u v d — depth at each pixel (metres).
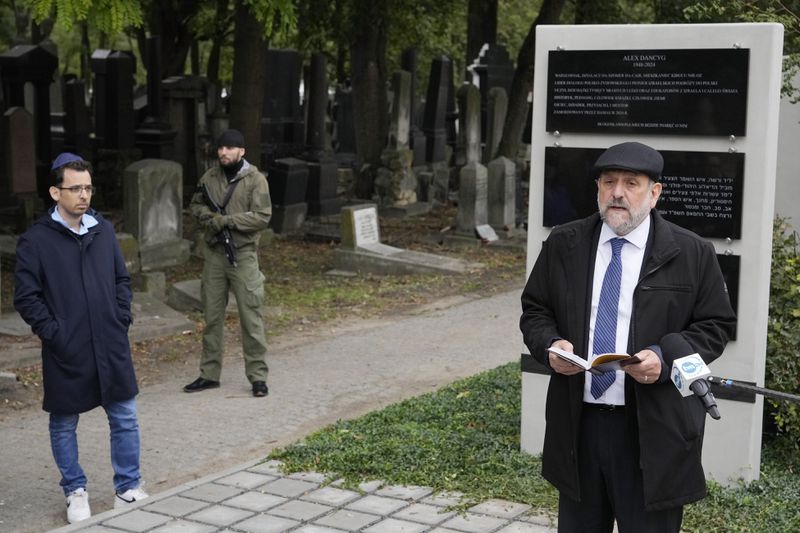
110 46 38.53
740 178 6.07
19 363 9.59
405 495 6.08
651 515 4.16
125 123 21.69
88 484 6.82
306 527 5.65
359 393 9.01
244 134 17.56
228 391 9.03
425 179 22.05
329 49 35.88
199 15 29.56
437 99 23.80
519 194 20.34
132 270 13.00
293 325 12.02
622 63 6.31
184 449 7.46
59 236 5.99
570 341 4.23
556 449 4.27
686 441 4.10
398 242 17.66
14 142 16.95
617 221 4.12
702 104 6.12
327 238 17.70
